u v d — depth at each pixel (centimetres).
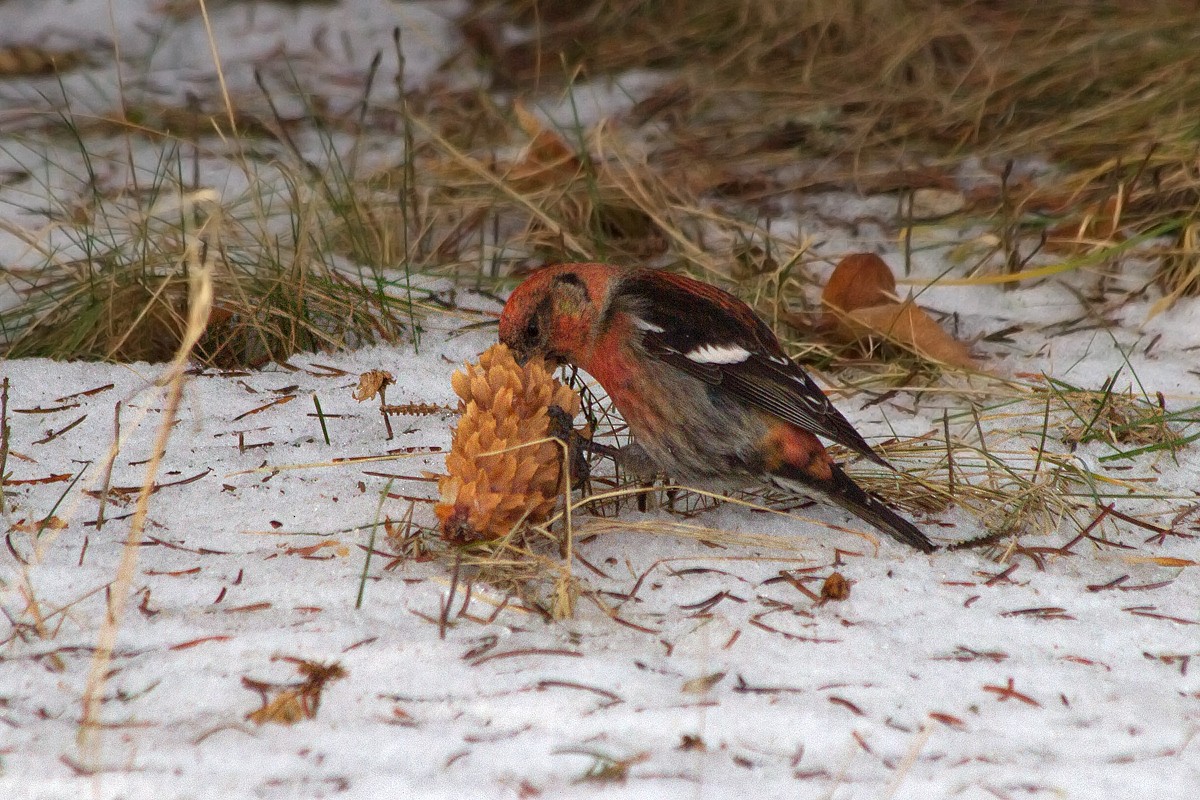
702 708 562
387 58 1822
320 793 497
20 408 888
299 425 888
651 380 774
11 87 1658
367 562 648
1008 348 1091
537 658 603
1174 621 669
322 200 1255
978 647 639
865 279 1088
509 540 696
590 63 1784
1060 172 1359
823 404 762
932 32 1684
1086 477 842
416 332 1052
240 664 590
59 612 630
